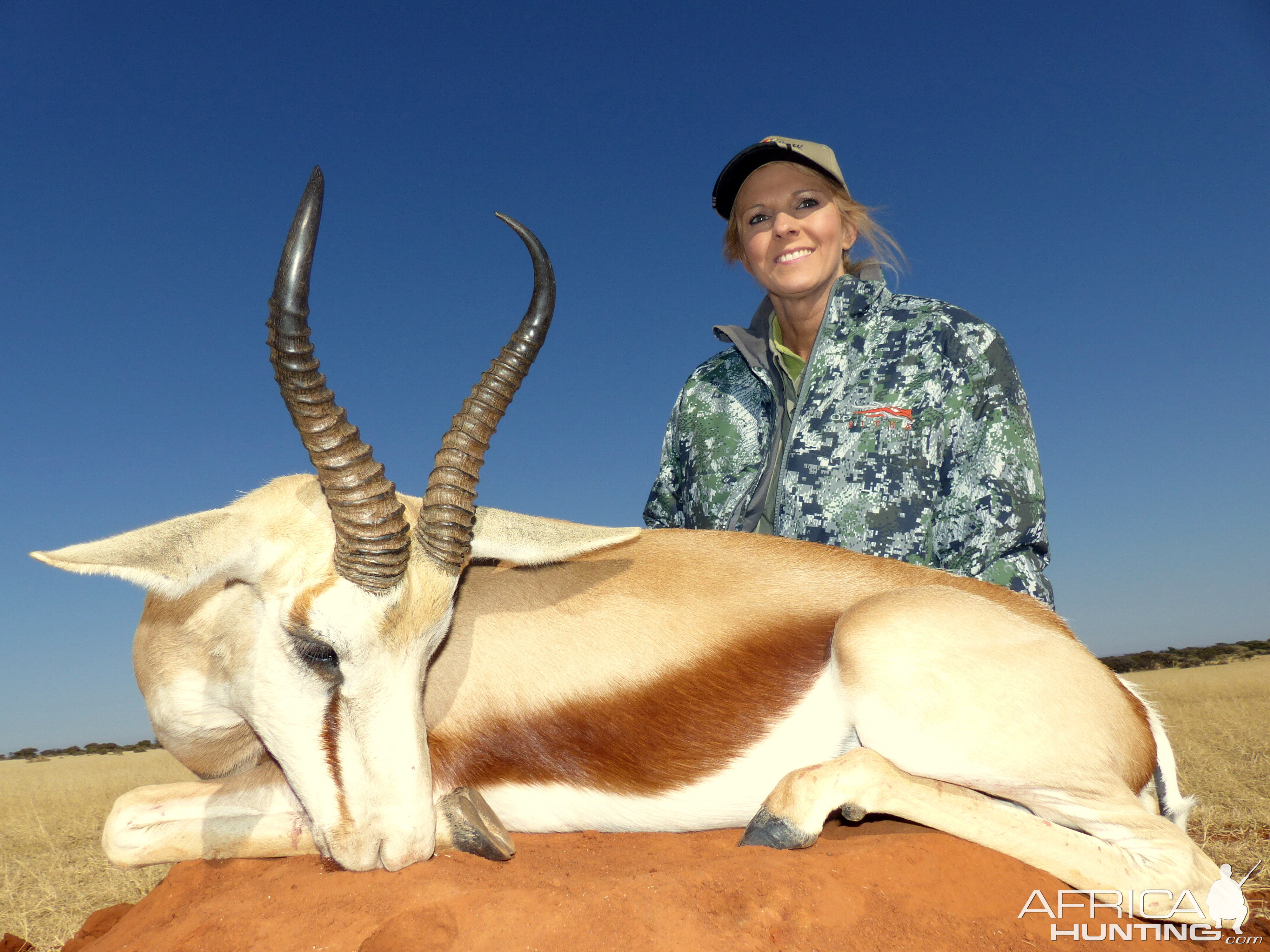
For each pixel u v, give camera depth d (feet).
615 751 2.93
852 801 2.48
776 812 2.50
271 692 2.62
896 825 2.84
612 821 2.96
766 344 4.14
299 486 2.81
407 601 2.58
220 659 2.81
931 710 2.57
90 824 7.46
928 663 2.60
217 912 2.38
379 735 2.54
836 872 2.29
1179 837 2.48
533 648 3.01
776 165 4.03
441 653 3.00
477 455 2.73
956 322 3.60
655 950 2.07
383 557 2.53
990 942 2.19
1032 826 2.48
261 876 2.58
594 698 2.95
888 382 3.60
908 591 2.79
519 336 2.77
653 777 2.91
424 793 2.56
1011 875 2.42
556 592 3.08
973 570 3.34
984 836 2.47
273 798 2.80
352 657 2.53
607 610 3.03
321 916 2.31
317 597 2.53
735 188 4.24
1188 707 10.60
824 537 3.53
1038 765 2.55
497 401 2.75
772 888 2.22
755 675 2.87
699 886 2.22
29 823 7.68
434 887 2.33
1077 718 2.58
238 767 3.11
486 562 3.13
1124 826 2.50
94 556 2.46
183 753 3.03
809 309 4.12
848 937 2.15
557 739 2.96
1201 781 5.54
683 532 3.18
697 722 2.88
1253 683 15.15
